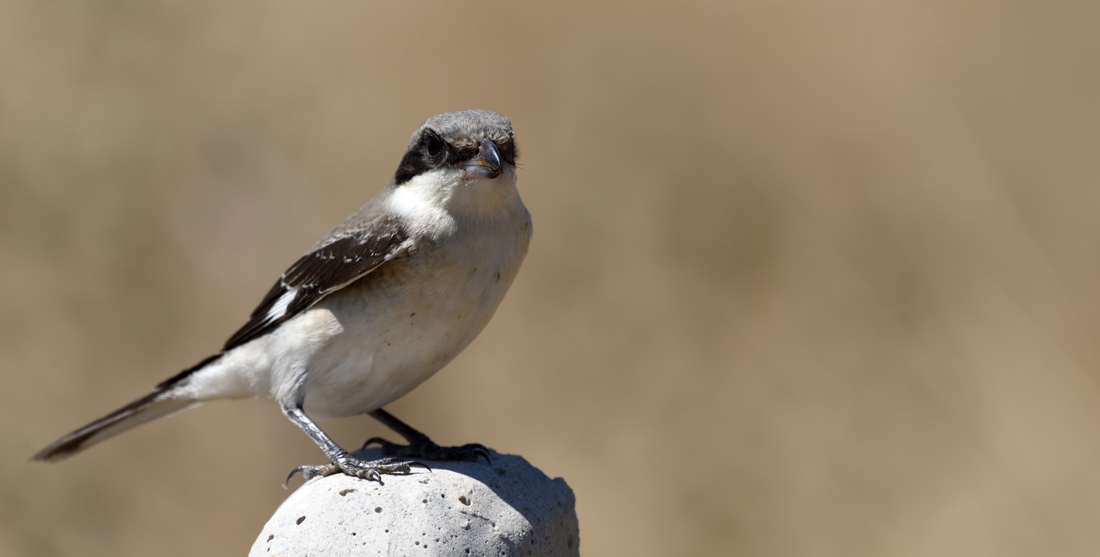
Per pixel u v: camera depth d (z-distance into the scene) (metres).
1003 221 21.75
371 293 9.55
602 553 17.44
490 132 9.79
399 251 9.41
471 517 7.67
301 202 20.52
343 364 9.73
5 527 16.80
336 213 20.45
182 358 18.67
